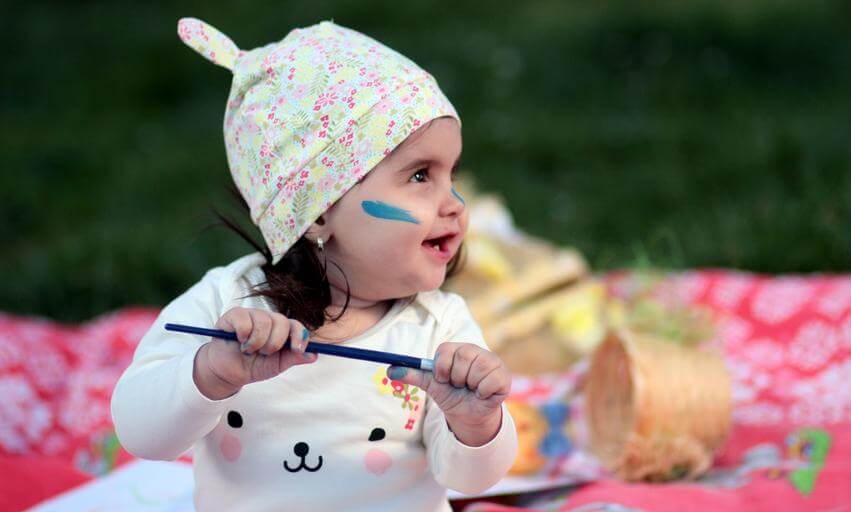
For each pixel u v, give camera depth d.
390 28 11.29
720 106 8.62
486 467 2.38
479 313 4.28
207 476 2.53
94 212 7.27
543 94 9.12
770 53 9.38
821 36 9.61
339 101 2.46
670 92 8.94
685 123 8.12
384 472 2.49
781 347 4.45
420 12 11.78
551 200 6.76
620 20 10.23
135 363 2.48
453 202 2.50
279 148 2.50
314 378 2.46
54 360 4.38
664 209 6.45
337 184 2.45
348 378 2.47
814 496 3.23
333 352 2.23
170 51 10.87
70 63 10.90
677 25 9.92
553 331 4.29
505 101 8.94
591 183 7.06
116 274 5.74
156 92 10.10
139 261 5.88
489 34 10.65
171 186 7.67
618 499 3.27
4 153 8.45
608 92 9.09
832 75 9.06
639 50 9.64
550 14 11.43
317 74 2.51
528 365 4.21
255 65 2.58
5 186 7.67
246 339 2.16
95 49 11.24
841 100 8.48
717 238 5.76
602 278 4.80
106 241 6.27
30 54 11.20
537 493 3.47
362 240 2.46
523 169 7.44
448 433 2.39
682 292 4.58
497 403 2.23
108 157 8.41
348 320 2.55
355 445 2.47
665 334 3.73
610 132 7.95
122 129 9.17
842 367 4.29
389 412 2.48
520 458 3.60
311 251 2.54
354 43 2.57
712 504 3.23
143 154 8.46
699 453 3.49
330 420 2.46
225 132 2.68
